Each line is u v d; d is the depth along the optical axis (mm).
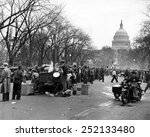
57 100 14828
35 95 17000
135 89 15688
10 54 33750
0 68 22406
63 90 17109
